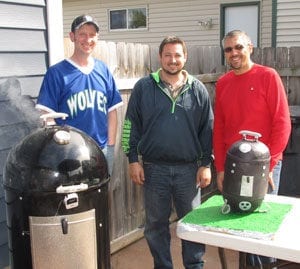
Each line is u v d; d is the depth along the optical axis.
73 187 1.95
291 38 8.18
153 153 2.88
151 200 2.96
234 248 1.81
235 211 2.05
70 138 2.04
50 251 1.98
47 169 1.94
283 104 2.63
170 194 2.97
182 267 3.51
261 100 2.65
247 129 2.68
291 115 4.42
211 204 2.23
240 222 1.93
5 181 2.07
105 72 2.89
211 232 1.87
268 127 2.68
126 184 3.91
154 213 2.97
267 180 2.00
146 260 3.67
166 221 3.02
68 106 2.69
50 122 2.45
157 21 12.38
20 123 2.90
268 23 10.81
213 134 2.87
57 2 3.06
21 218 2.00
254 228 1.85
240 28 11.27
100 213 2.10
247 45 2.67
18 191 1.97
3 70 2.79
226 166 2.02
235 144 2.02
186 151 2.86
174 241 4.00
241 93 2.70
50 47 3.05
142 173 2.98
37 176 1.93
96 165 2.05
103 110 2.84
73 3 13.82
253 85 2.67
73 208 1.97
